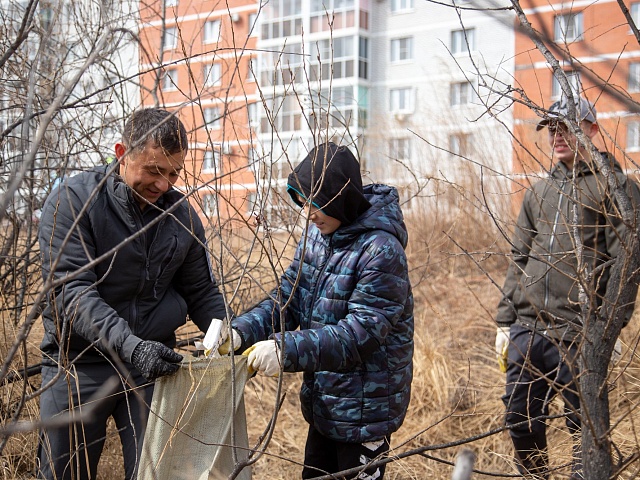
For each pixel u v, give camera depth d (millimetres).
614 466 1800
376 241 2342
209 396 2240
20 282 3543
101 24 3490
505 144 7672
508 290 3273
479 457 3789
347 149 2412
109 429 3170
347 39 17953
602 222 2941
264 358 2201
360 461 2402
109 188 2383
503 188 7246
